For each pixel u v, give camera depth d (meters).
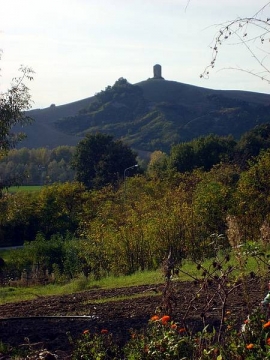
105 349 7.12
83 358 6.85
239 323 7.89
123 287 15.63
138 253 22.38
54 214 38.03
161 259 21.81
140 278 17.31
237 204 21.86
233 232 5.93
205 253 20.86
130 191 35.50
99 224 25.00
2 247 37.78
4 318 11.52
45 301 14.30
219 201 21.89
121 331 9.62
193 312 9.95
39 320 11.27
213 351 5.53
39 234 30.00
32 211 37.84
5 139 14.46
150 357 5.62
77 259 24.55
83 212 36.91
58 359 8.08
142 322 10.26
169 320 6.24
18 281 23.77
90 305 12.77
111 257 22.75
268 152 24.03
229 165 33.00
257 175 22.62
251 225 21.62
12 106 14.25
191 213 21.91
